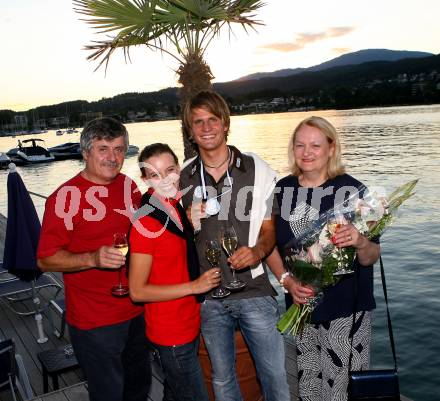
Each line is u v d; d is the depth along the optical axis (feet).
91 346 7.75
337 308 7.70
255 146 157.79
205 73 12.64
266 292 7.83
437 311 25.27
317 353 8.26
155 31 12.45
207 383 8.81
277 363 7.84
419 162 87.97
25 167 142.00
